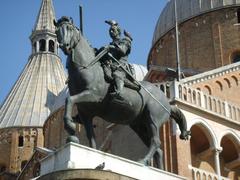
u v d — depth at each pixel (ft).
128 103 50.80
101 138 123.95
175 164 88.07
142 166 48.24
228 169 104.88
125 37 53.88
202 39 145.48
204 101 98.12
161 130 92.38
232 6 145.59
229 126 99.91
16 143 249.96
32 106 262.06
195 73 133.39
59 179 41.86
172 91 93.71
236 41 141.90
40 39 302.45
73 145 44.47
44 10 317.42
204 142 99.25
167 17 155.94
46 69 284.82
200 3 148.97
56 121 179.93
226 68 116.26
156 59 156.25
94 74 48.75
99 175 42.63
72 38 48.49
